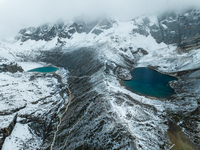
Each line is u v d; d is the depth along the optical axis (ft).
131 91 323.57
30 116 269.03
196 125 202.90
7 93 313.73
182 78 359.87
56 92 373.61
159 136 195.11
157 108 249.55
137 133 196.65
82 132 222.89
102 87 324.60
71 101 339.16
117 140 189.26
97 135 204.85
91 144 196.65
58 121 286.87
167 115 231.91
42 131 259.80
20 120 253.85
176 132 200.54
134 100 273.75
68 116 282.56
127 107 249.55
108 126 212.64
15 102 289.74
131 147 177.17
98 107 259.19
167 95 298.97
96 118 236.84
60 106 333.21
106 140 193.26
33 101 305.73
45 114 288.30
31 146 225.97
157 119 224.33
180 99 266.77
